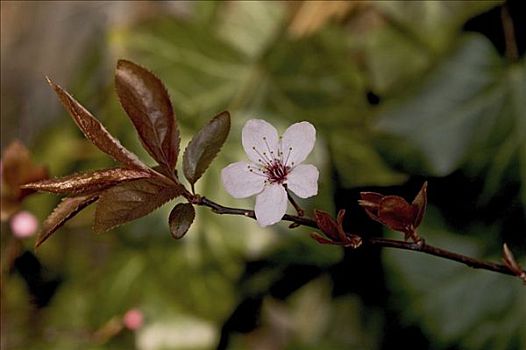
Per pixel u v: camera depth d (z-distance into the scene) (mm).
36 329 583
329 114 542
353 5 548
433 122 516
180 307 555
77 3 628
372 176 536
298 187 403
